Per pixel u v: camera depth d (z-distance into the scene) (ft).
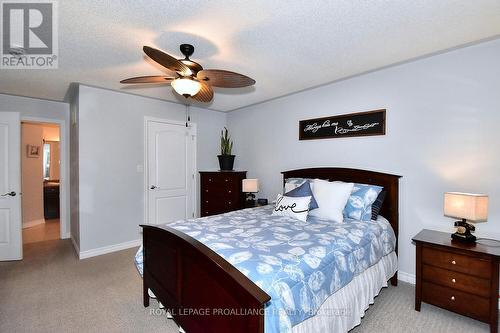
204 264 4.90
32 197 16.88
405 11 5.78
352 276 6.23
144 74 9.62
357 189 9.01
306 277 4.95
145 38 6.93
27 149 16.47
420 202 8.71
